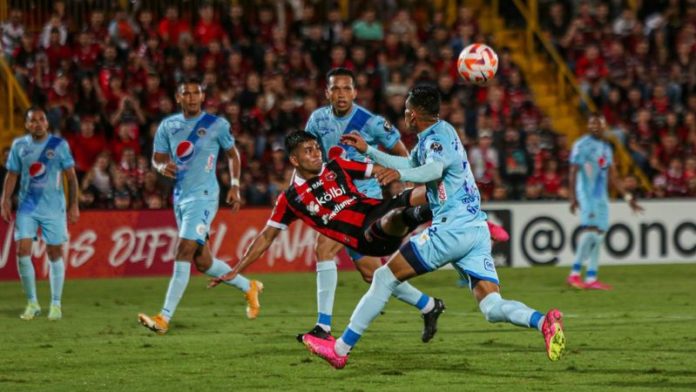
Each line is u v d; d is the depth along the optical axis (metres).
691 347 31.05
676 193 67.12
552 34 78.25
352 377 26.39
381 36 72.56
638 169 69.69
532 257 60.44
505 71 71.69
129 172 59.03
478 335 33.84
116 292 49.53
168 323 35.97
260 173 60.91
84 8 70.62
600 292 48.44
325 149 33.09
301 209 27.81
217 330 35.72
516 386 25.03
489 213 59.69
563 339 24.53
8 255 55.09
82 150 61.72
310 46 69.00
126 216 56.38
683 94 73.81
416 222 26.72
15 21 66.44
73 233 55.62
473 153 64.56
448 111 67.62
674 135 70.62
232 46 67.94
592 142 49.81
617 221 61.00
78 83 63.75
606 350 30.50
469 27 72.81
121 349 31.30
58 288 39.81
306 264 58.75
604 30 77.12
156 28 70.88
